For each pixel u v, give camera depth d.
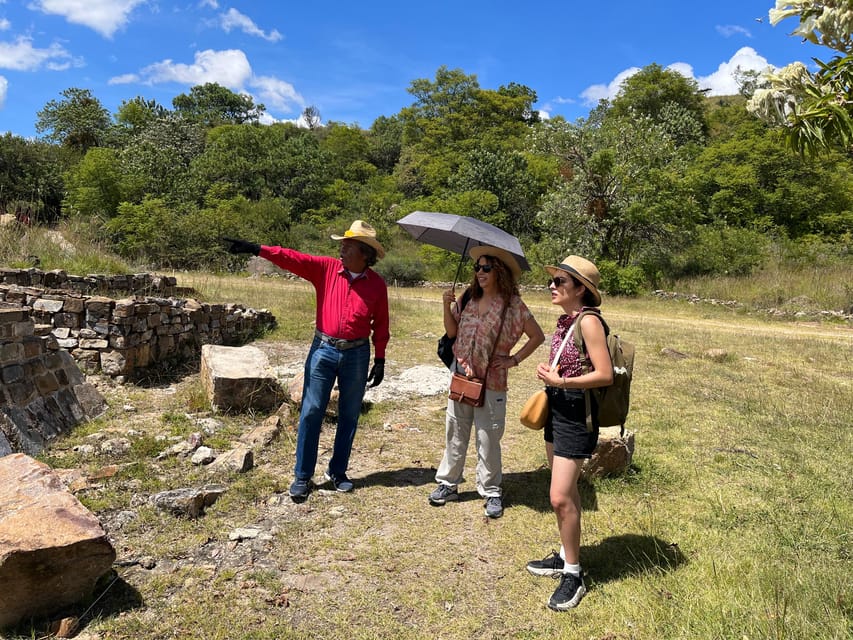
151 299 7.33
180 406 5.89
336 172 61.44
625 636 2.71
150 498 3.71
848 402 7.26
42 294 6.63
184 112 87.81
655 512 4.07
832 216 32.53
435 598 3.01
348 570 3.24
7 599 2.51
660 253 26.42
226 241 3.91
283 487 4.21
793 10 2.02
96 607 2.74
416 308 15.60
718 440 5.70
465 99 70.38
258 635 2.64
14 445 4.24
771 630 2.62
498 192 36.88
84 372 6.52
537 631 2.78
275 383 5.96
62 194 38.41
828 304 19.86
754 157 34.75
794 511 4.09
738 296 22.06
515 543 3.61
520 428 6.10
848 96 2.05
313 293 15.34
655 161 27.22
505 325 3.90
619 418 2.97
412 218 4.12
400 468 4.80
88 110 59.91
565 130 27.53
